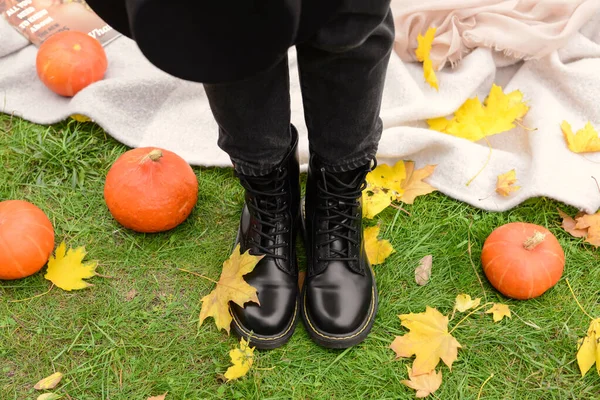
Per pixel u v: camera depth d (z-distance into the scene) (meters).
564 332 1.51
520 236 1.52
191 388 1.42
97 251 1.64
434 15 2.02
